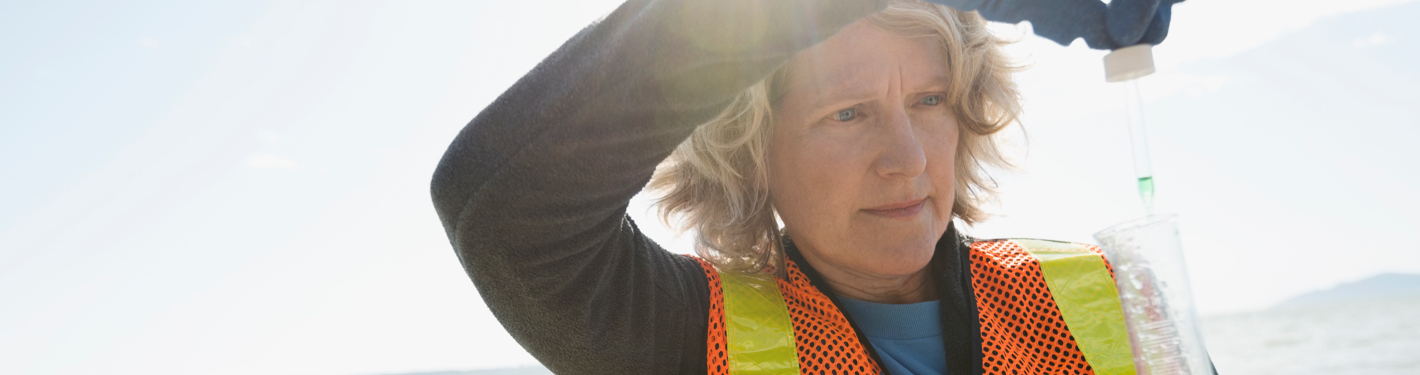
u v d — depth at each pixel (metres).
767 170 0.91
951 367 0.89
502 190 0.62
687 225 1.09
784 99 0.85
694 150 0.95
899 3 0.82
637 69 0.60
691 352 0.89
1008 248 1.00
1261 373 15.77
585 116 0.60
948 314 0.92
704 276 0.93
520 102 0.62
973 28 0.92
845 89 0.80
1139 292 0.51
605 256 0.73
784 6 0.60
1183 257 0.51
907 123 0.81
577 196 0.63
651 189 1.08
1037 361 0.91
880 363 0.88
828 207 0.84
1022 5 0.56
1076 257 0.99
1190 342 0.49
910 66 0.81
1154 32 0.52
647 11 0.60
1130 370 0.90
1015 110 1.02
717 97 0.62
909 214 0.83
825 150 0.82
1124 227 0.52
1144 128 0.52
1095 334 0.92
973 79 0.94
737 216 0.94
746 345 0.87
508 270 0.67
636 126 0.62
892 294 0.95
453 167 0.64
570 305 0.72
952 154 0.87
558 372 0.83
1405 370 14.09
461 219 0.65
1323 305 29.58
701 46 0.60
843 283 0.94
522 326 0.75
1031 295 0.94
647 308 0.81
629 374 0.83
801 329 0.88
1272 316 25.09
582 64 0.61
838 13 0.60
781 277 0.95
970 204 1.09
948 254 0.95
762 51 0.61
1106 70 0.53
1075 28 0.54
